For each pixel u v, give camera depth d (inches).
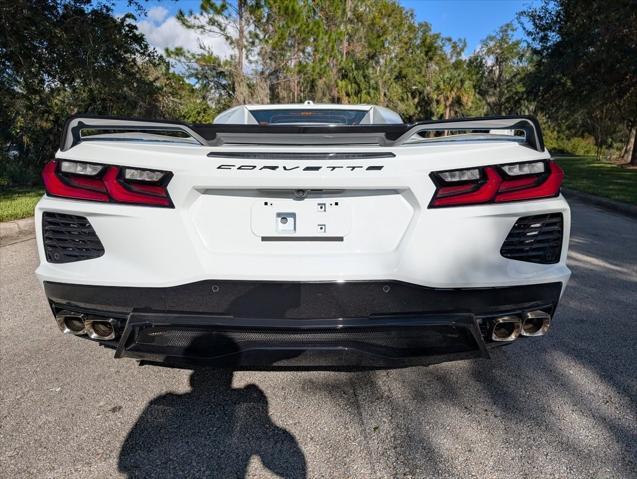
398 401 91.0
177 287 78.0
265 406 89.5
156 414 86.6
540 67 816.9
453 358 81.2
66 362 106.3
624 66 662.5
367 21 1421.0
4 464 73.2
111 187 77.7
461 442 78.5
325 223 79.2
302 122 146.9
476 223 76.8
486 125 80.0
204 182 76.8
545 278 79.1
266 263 78.0
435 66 2094.0
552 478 69.9
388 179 76.7
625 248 221.3
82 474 71.2
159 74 725.9
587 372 101.2
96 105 520.7
